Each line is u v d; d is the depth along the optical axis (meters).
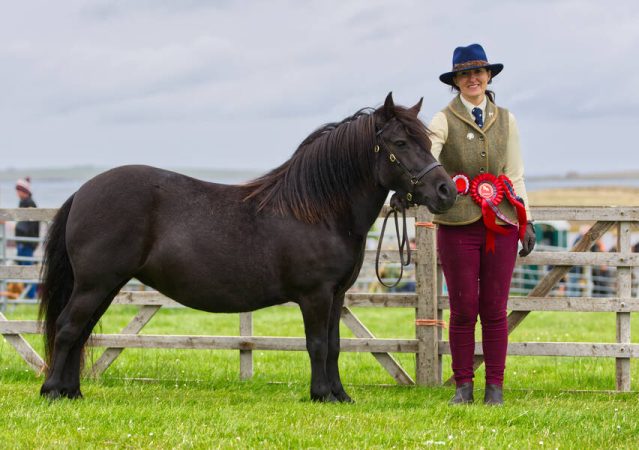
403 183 7.58
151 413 7.36
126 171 7.83
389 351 9.58
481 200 7.79
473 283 8.01
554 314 19.92
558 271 9.41
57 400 7.79
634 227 10.02
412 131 7.55
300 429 6.79
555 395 9.12
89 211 7.68
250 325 9.83
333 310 8.13
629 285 9.30
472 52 7.86
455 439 6.52
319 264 7.67
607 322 17.78
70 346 7.86
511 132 8.02
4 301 18.88
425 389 9.25
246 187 8.02
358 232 7.84
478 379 10.48
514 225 7.89
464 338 8.16
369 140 7.71
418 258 9.45
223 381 9.81
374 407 7.93
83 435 6.56
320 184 7.73
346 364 11.53
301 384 9.73
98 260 7.62
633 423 7.26
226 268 7.73
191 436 6.55
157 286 7.95
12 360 11.02
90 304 7.71
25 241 20.12
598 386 9.82
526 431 6.97
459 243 7.94
